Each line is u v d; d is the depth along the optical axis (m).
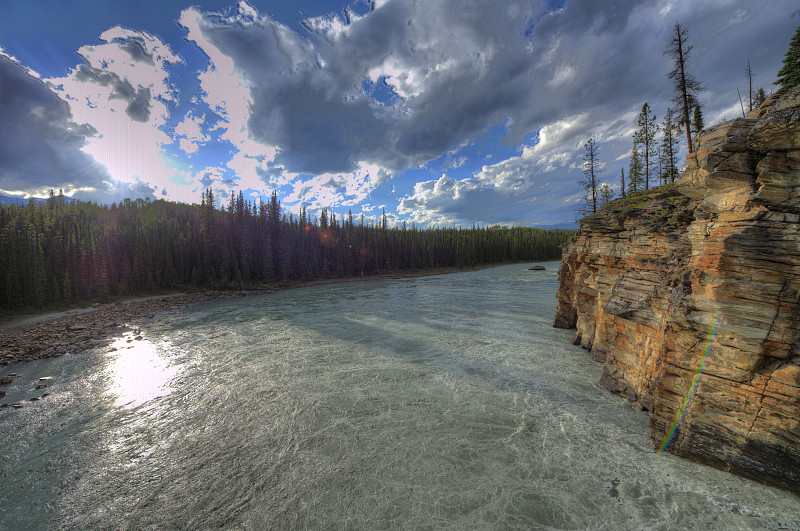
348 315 36.34
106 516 8.60
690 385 9.31
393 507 8.45
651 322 12.79
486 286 60.94
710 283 8.69
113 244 65.25
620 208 18.81
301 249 93.06
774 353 7.66
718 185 8.81
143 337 29.02
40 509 8.94
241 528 8.02
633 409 12.89
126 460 10.96
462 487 9.05
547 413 12.88
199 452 11.21
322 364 19.66
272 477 9.80
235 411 14.04
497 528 7.67
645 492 8.37
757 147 7.82
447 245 127.50
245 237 82.19
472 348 21.94
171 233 80.69
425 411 13.38
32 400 16.00
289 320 34.56
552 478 9.22
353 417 13.11
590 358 19.45
